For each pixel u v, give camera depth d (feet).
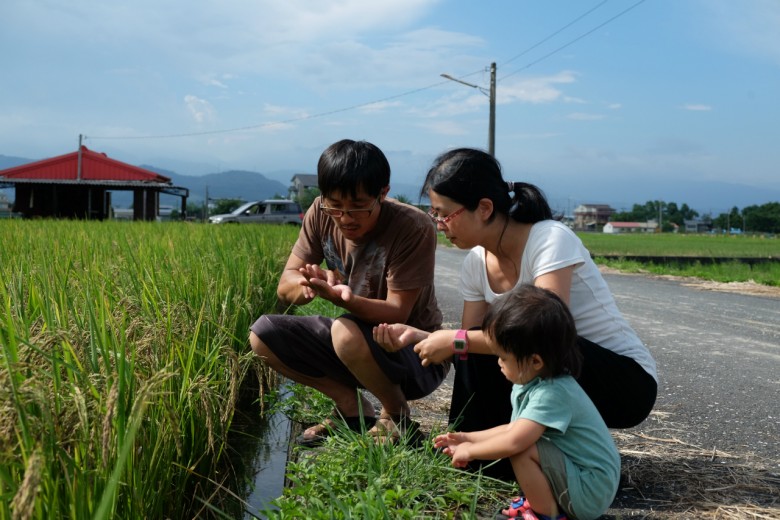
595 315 9.68
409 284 11.12
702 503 9.24
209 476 10.28
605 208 594.24
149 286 12.67
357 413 12.18
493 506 9.00
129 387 7.76
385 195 10.78
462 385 10.02
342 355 10.98
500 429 8.56
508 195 9.61
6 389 6.02
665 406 14.60
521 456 8.09
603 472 8.10
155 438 8.40
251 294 17.58
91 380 7.27
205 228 37.14
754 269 66.23
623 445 11.68
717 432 12.71
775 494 9.64
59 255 16.05
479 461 9.60
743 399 15.38
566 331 7.98
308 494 8.32
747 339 24.34
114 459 7.06
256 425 12.82
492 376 9.68
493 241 9.72
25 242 20.47
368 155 10.23
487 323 8.27
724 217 423.23
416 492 8.27
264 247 26.14
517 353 8.04
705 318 30.01
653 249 97.50
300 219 107.96
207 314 12.58
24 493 4.86
